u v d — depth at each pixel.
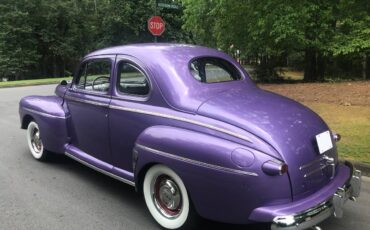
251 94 4.41
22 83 24.73
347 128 7.81
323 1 14.70
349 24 14.70
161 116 4.19
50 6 37.53
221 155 3.55
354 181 4.16
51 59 40.00
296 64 23.69
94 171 6.14
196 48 4.93
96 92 5.19
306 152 3.71
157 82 4.33
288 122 3.86
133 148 4.50
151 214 4.40
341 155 6.22
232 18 16.48
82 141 5.56
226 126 3.75
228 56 5.10
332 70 17.69
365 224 4.35
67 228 4.31
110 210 4.75
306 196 3.65
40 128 6.20
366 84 12.43
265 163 3.42
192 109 4.02
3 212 4.72
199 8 18.06
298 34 14.50
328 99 10.52
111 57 4.97
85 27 39.66
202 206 3.75
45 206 4.88
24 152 7.19
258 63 18.62
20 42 37.06
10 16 36.00
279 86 13.75
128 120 4.56
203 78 4.54
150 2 36.25
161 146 3.96
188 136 3.82
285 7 14.33
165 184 4.14
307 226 3.46
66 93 5.89
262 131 3.64
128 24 37.44
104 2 38.59
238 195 3.49
